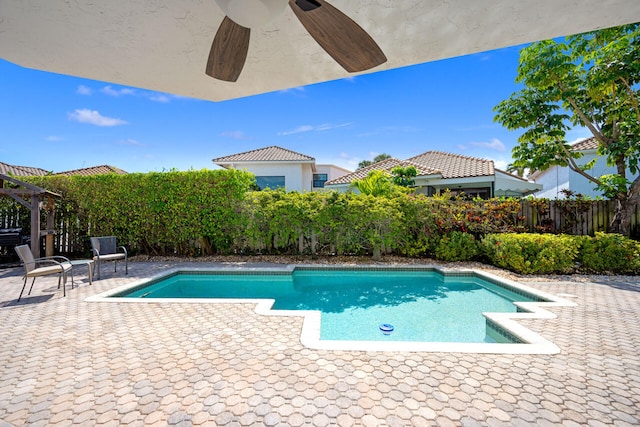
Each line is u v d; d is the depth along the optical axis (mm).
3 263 10266
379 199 10945
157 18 2803
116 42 3141
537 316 4906
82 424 2424
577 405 2676
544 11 2680
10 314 5098
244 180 11594
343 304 6895
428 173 16094
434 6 2674
